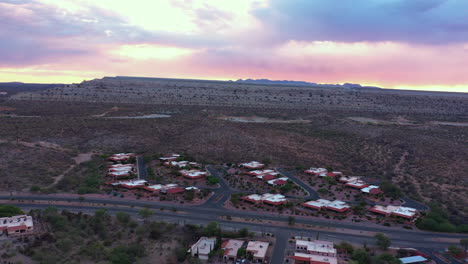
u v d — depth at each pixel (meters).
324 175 130.88
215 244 74.44
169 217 90.31
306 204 100.56
